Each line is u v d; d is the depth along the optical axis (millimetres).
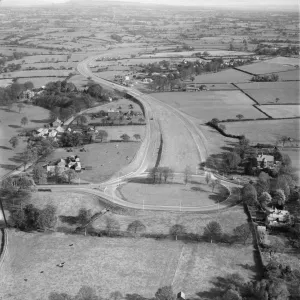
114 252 193125
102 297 162500
